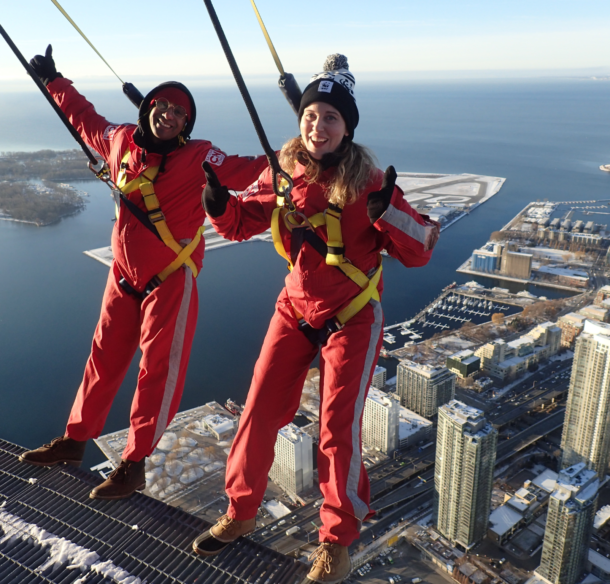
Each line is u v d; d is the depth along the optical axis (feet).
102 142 19.25
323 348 15.92
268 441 16.31
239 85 11.98
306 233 15.43
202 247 19.38
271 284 314.76
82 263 347.56
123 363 19.83
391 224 14.03
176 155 17.70
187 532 17.72
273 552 16.63
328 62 15.23
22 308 279.90
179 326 18.43
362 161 14.70
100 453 171.63
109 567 16.51
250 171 17.74
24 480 20.33
